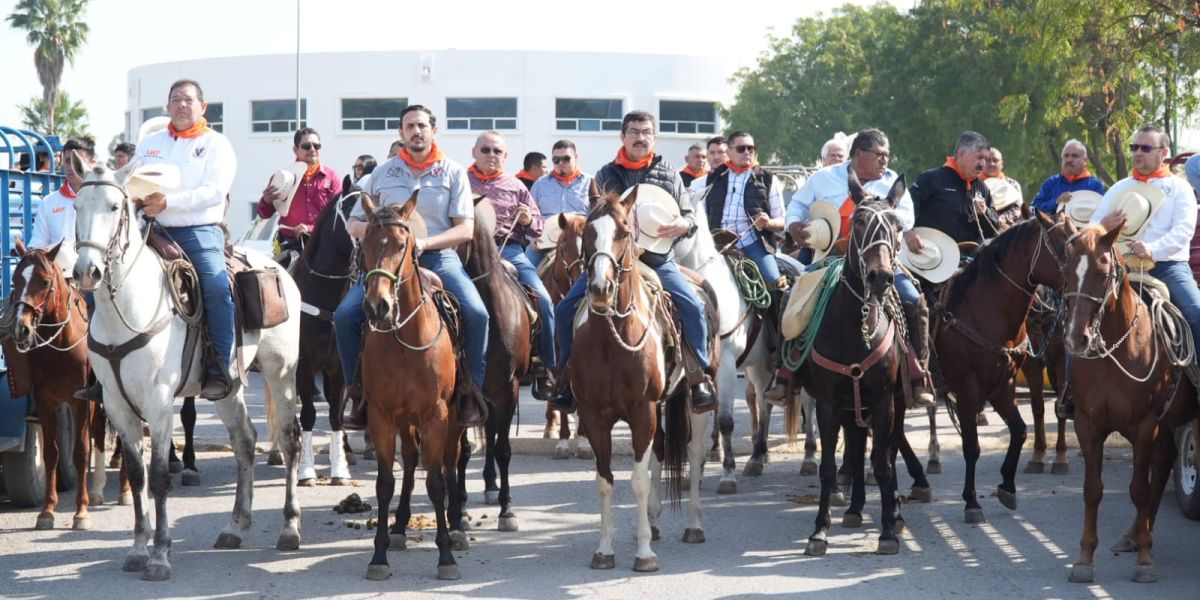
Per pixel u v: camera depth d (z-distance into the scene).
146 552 7.79
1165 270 8.29
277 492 10.43
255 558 8.11
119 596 7.18
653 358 7.69
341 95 48.97
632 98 49.91
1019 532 8.81
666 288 8.34
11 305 8.63
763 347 10.61
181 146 8.29
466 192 8.42
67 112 65.56
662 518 9.40
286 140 49.53
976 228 10.06
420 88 48.84
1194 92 24.86
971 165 9.92
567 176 12.21
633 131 9.13
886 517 8.21
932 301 9.30
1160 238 8.27
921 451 12.46
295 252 11.40
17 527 9.05
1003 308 9.02
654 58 50.16
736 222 11.27
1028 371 11.23
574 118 49.53
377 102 49.06
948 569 7.79
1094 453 7.54
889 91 40.19
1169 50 25.42
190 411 10.89
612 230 7.39
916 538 8.62
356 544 8.52
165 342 7.64
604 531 7.87
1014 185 13.18
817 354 8.22
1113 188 8.43
